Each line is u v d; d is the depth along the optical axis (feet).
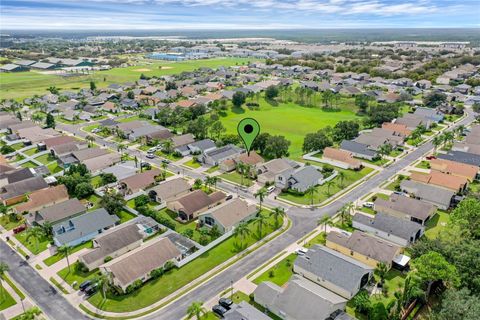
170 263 259.39
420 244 254.27
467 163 423.64
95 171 427.33
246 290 238.89
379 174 419.54
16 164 459.32
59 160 457.68
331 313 206.28
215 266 264.11
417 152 485.97
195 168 444.96
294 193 375.45
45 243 294.05
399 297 216.13
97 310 223.10
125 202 347.15
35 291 240.53
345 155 445.37
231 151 468.34
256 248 285.23
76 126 619.26
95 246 281.33
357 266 237.45
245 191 383.24
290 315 208.85
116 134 570.05
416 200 327.88
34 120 638.12
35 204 344.49
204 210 340.18
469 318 172.55
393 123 580.30
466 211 271.28
